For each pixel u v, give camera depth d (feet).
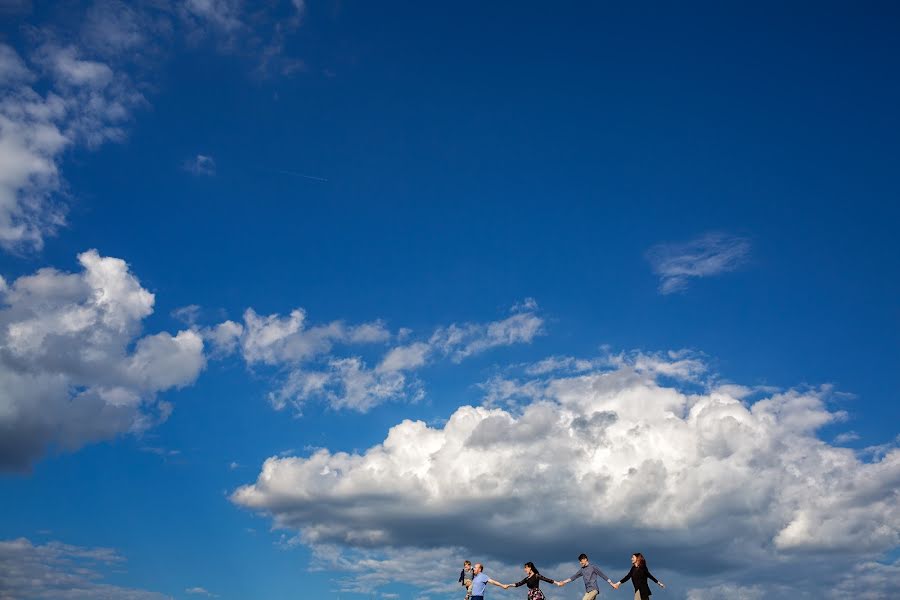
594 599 142.82
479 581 146.51
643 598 137.08
